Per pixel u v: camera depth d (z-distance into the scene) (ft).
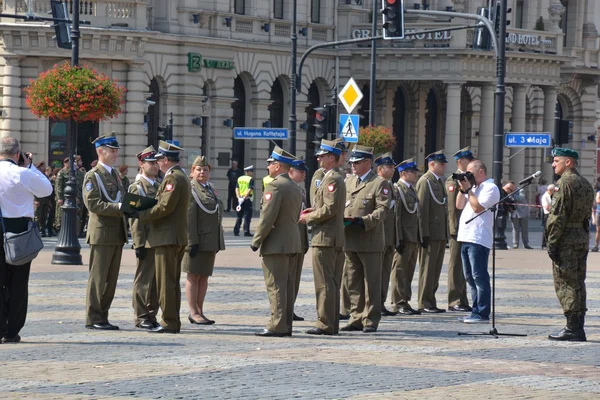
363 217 131.03
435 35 419.13
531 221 444.55
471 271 143.43
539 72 451.12
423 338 126.52
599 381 99.96
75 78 268.21
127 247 248.11
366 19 436.76
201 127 389.39
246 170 305.32
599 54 522.47
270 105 421.18
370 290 131.75
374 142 320.09
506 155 481.87
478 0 468.34
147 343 117.29
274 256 125.80
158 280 127.24
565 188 123.75
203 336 124.47
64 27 232.53
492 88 440.04
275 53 415.23
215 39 388.16
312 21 429.38
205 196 136.05
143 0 359.87
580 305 125.29
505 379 99.50
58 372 99.45
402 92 459.73
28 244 114.62
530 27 495.00
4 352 110.42
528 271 216.33
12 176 116.06
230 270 200.64
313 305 155.53
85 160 360.07
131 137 360.89
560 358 112.68
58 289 165.78
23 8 345.92
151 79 370.73
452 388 94.58
